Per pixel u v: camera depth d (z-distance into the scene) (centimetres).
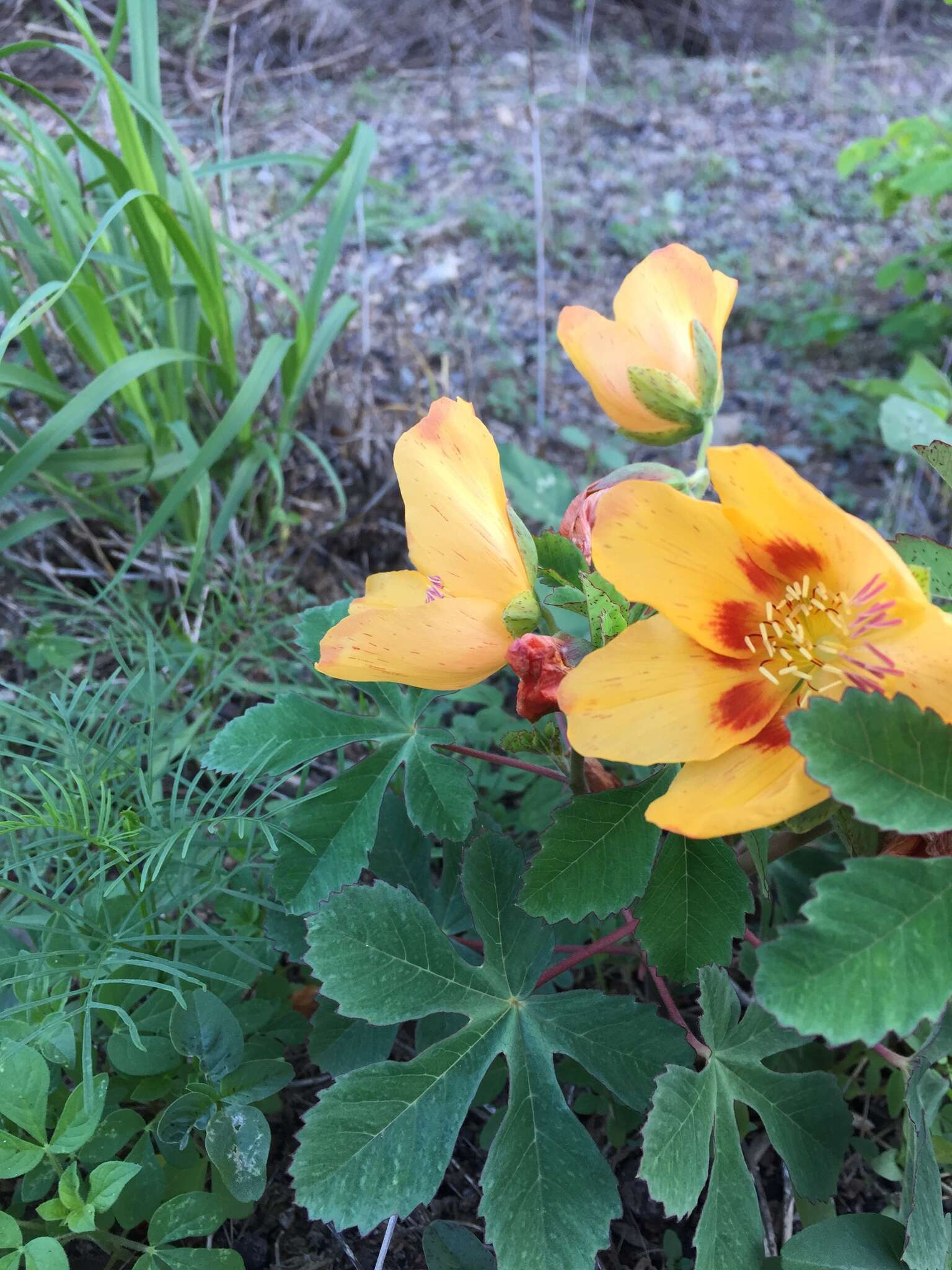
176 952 19
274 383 42
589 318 19
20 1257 18
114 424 38
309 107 75
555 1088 17
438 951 18
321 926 17
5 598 35
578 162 75
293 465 41
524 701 17
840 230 71
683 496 14
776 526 14
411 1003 17
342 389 44
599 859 17
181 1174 19
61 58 68
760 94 90
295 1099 23
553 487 34
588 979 25
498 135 76
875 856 16
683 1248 21
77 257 33
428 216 62
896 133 58
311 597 37
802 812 16
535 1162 17
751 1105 18
